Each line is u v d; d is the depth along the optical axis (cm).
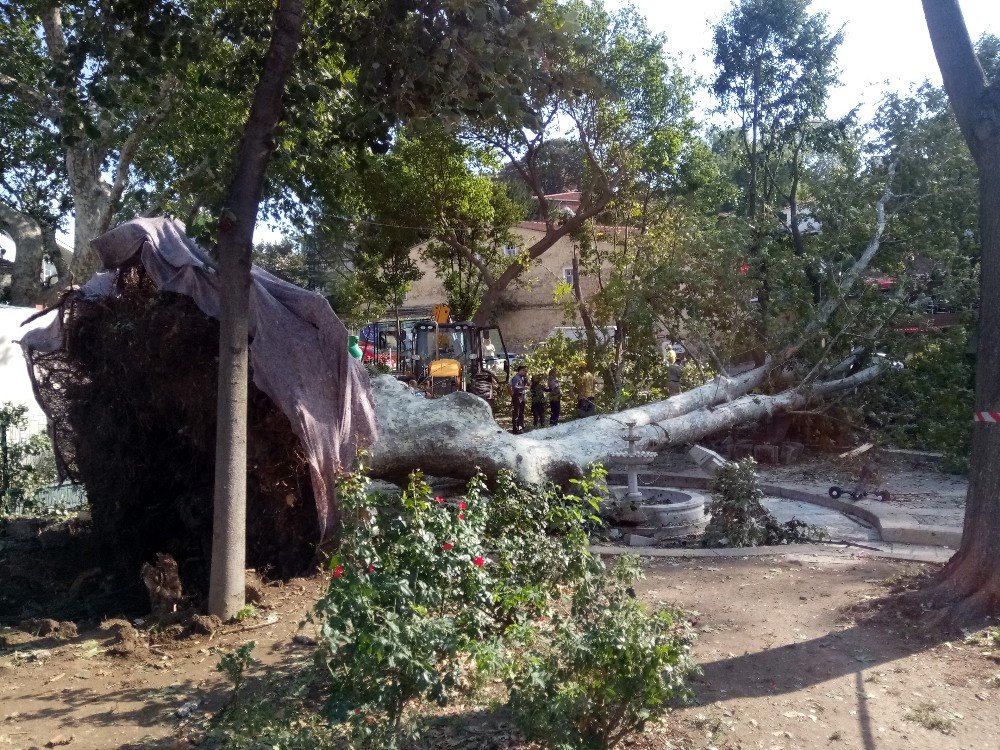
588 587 502
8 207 2044
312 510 849
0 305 1748
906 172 1596
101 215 1847
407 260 3186
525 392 2262
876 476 1271
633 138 2675
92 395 952
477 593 461
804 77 2075
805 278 1606
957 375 1455
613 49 2489
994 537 649
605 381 2094
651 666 392
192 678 572
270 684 544
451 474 1030
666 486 1461
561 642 418
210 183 783
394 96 838
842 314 1552
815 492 1279
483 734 455
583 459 1116
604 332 2203
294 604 732
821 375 1600
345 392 850
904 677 550
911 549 914
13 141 1953
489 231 3183
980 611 634
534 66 800
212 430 852
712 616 680
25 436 1430
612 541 1041
